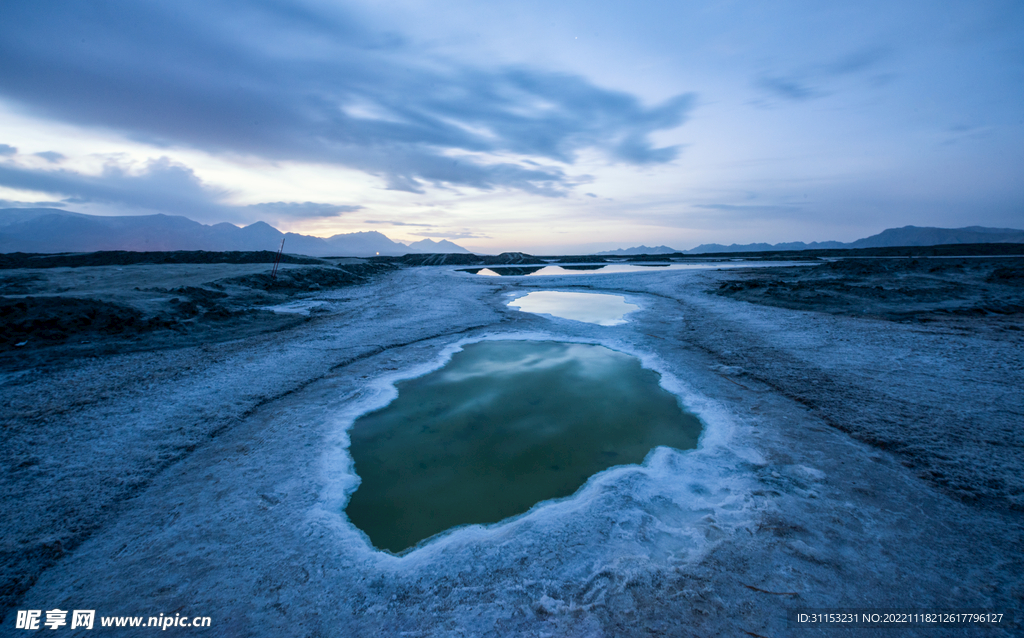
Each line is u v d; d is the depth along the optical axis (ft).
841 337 33.22
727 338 34.83
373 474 16.89
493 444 19.30
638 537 12.64
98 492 14.93
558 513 14.03
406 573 11.55
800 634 9.34
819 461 16.34
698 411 21.91
